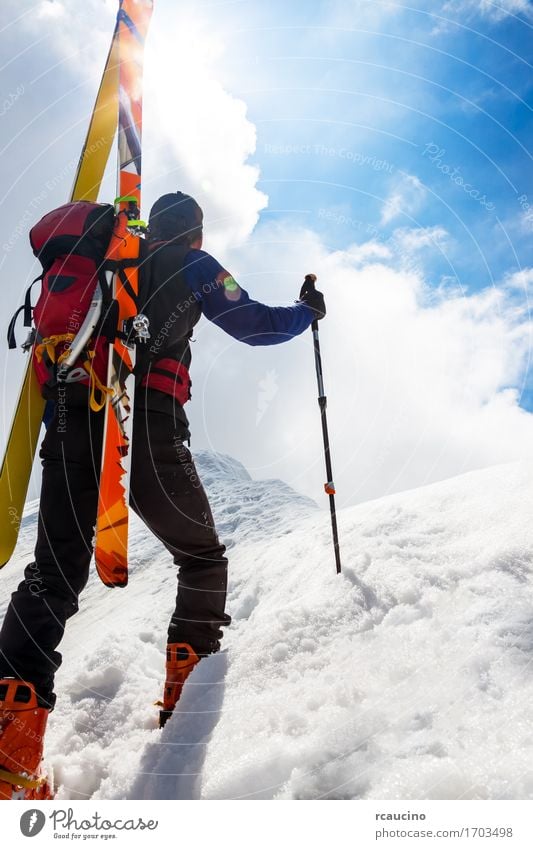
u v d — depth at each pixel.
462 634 1.41
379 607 1.70
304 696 1.40
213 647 1.67
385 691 1.32
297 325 1.83
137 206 1.71
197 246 1.77
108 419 1.45
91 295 1.52
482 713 1.15
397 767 1.10
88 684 1.88
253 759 1.22
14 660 1.28
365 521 2.49
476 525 2.02
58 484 1.44
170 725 1.46
